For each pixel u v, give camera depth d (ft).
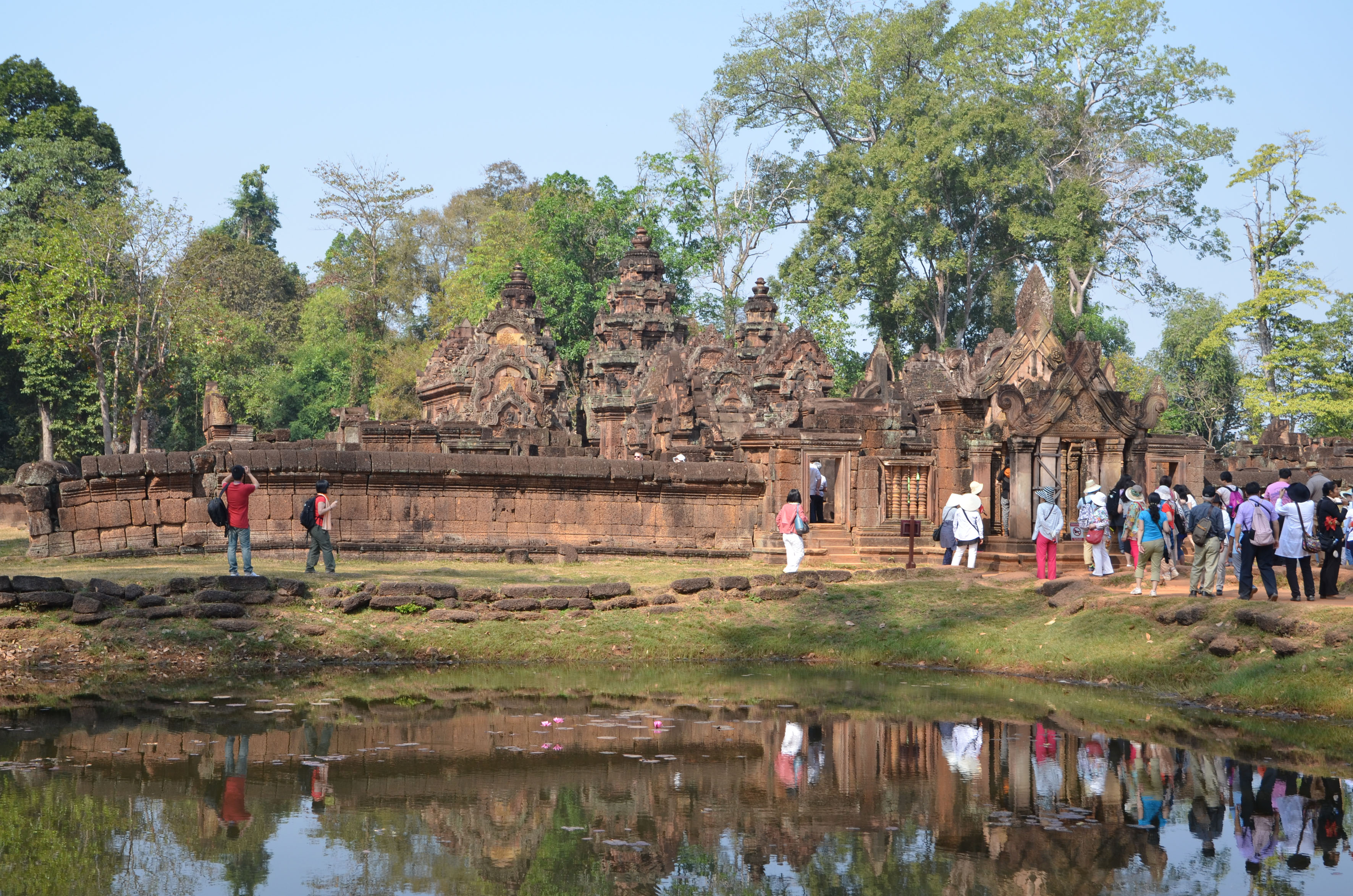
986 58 209.77
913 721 44.80
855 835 30.76
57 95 230.89
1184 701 48.34
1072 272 198.70
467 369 177.17
